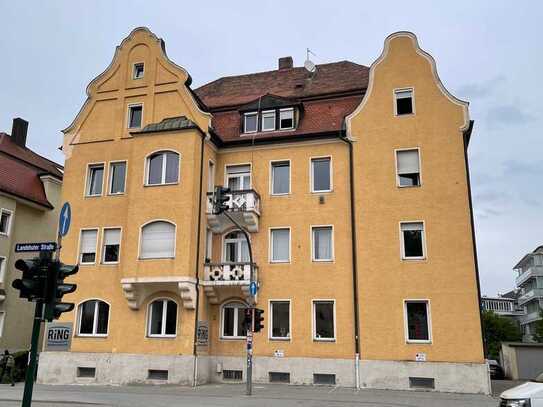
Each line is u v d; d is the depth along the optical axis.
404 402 15.97
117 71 25.86
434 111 22.34
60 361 22.62
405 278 21.05
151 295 22.28
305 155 23.69
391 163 22.30
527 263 77.94
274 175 24.19
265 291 22.58
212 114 26.98
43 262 10.10
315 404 15.16
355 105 24.67
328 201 22.84
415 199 21.67
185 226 21.77
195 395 17.38
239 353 22.34
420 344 20.30
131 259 22.06
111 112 25.42
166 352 21.31
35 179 32.69
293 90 27.61
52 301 9.94
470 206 21.03
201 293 22.06
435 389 19.67
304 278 22.27
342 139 23.17
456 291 20.39
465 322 20.03
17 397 17.27
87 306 23.34
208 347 22.45
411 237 21.56
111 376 21.78
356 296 21.36
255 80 30.25
